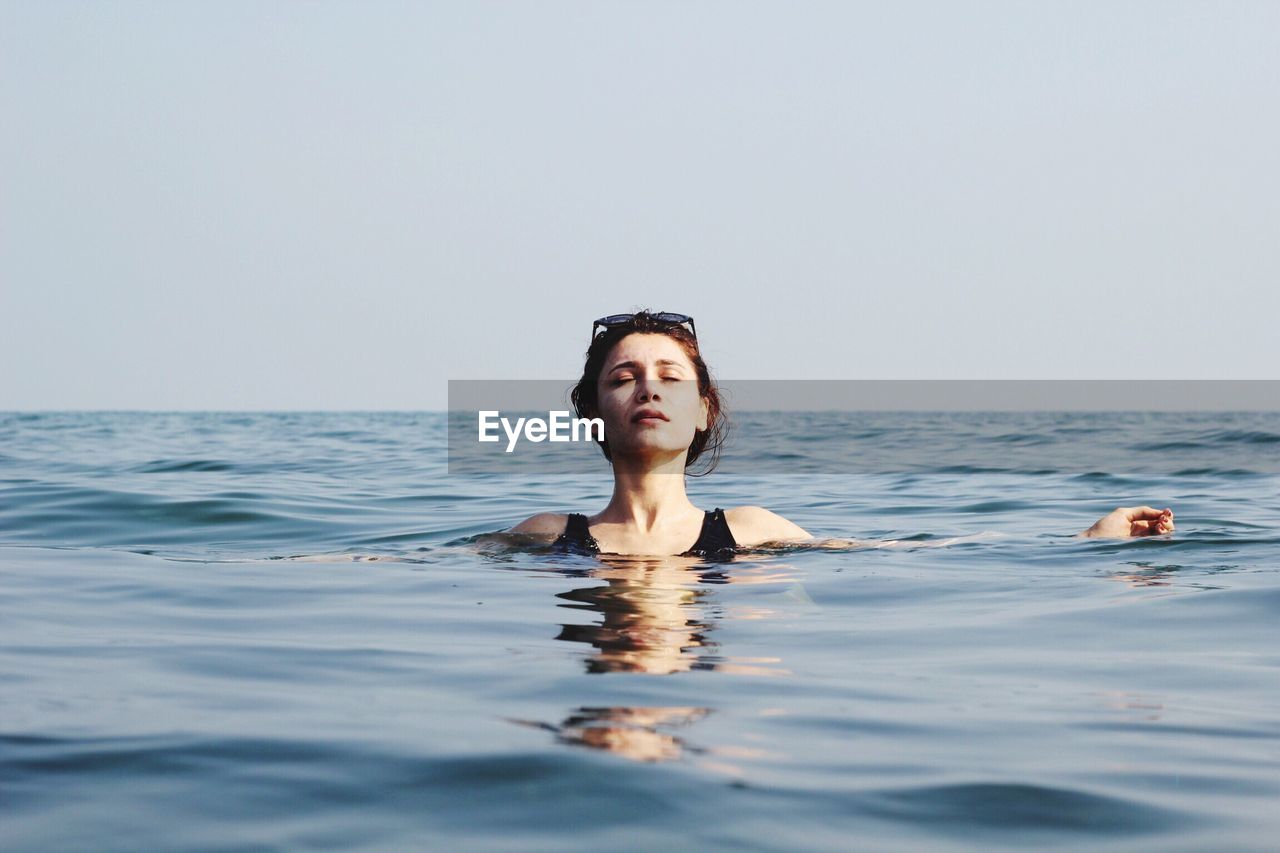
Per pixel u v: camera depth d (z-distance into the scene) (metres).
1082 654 3.46
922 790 2.23
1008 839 2.01
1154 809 2.15
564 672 3.13
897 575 4.84
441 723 2.62
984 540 5.84
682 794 2.17
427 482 10.91
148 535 6.69
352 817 2.05
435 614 4.00
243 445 20.48
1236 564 5.09
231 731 2.55
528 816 2.06
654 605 4.15
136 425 35.62
